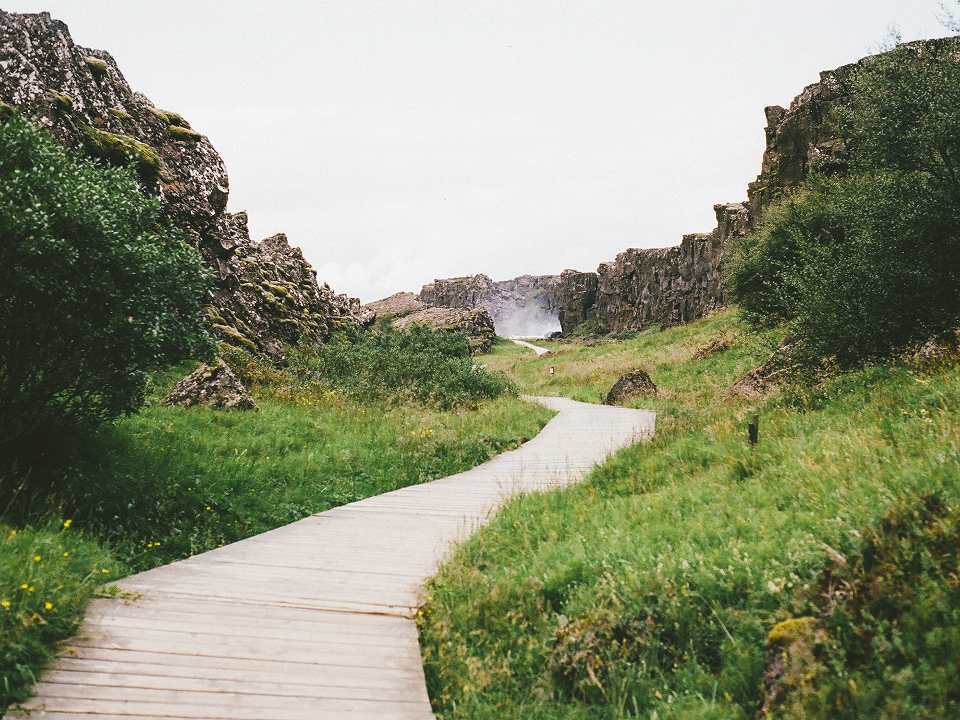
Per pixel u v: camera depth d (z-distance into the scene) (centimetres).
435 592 712
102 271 1012
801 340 1467
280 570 812
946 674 388
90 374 1019
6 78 2067
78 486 988
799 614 500
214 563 833
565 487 1153
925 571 454
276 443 1474
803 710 409
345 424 1778
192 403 1647
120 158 2266
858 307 1309
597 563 680
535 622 630
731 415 1342
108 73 2602
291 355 2706
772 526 649
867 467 698
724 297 6881
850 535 547
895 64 1371
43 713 461
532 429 2061
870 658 425
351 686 531
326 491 1284
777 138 5238
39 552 668
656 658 526
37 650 523
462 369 2822
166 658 553
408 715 493
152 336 1016
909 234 1269
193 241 2498
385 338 3562
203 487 1141
